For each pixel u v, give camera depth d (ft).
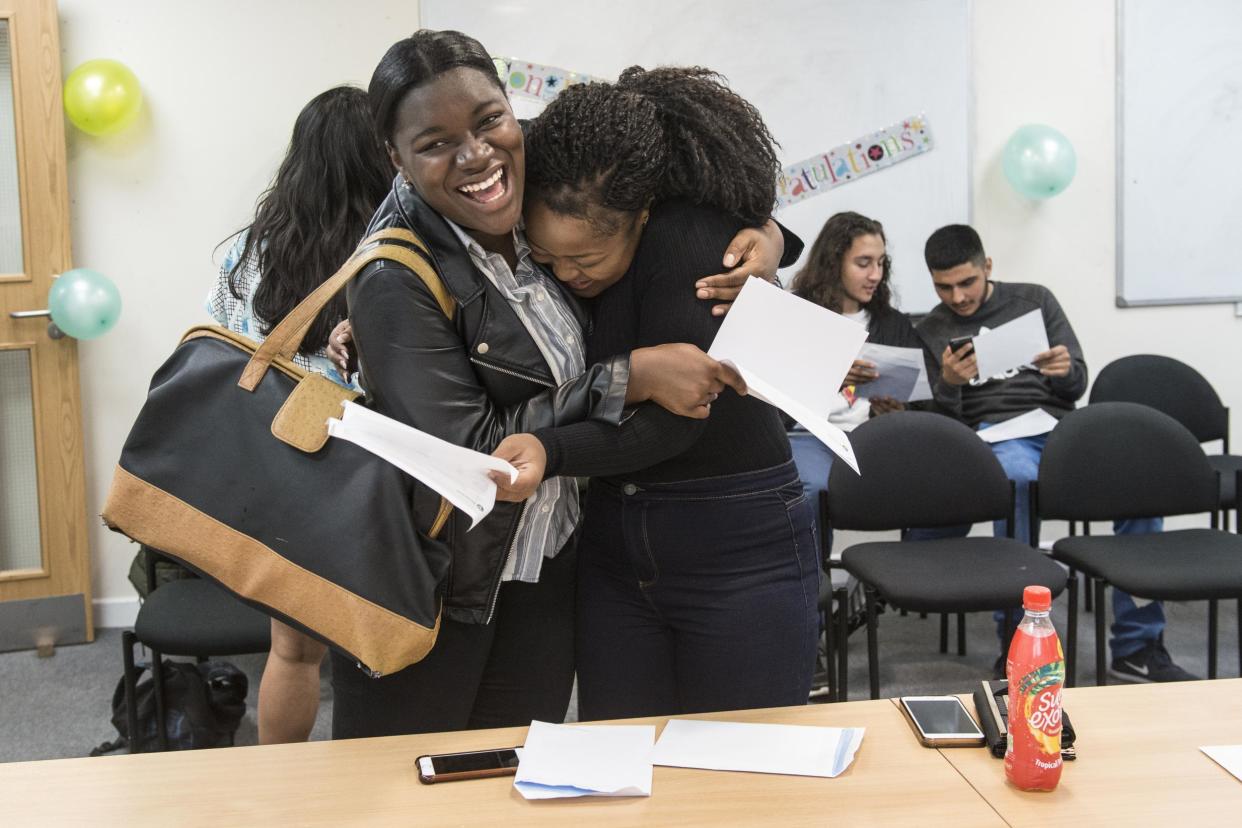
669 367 4.26
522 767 3.97
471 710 5.13
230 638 7.73
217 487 4.31
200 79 11.90
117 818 3.71
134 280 12.01
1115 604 10.20
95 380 12.00
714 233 4.55
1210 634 9.12
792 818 3.63
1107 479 9.63
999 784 3.85
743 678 4.82
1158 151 13.16
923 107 12.75
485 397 4.49
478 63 4.16
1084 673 10.18
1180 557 8.93
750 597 4.78
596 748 4.14
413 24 12.16
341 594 4.24
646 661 5.01
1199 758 4.02
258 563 4.29
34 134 11.26
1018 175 12.44
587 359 4.88
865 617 10.53
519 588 4.99
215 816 3.72
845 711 4.48
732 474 4.78
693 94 4.56
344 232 6.07
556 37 12.28
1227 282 13.46
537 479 4.15
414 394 4.24
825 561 9.50
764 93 12.59
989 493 9.57
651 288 4.54
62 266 11.47
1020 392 11.53
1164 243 13.32
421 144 4.09
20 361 11.58
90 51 11.69
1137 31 12.96
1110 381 12.32
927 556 9.18
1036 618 3.78
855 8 12.57
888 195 12.85
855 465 3.99
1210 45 13.07
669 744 4.18
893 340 11.59
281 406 4.33
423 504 4.37
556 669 5.16
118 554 12.23
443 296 4.39
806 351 4.40
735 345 4.40
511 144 4.16
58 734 9.41
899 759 4.06
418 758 4.09
